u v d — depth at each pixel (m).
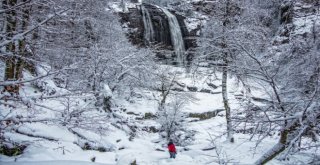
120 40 24.36
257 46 11.77
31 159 10.12
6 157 9.89
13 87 7.51
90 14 20.17
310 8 10.77
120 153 14.34
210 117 25.09
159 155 15.25
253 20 18.50
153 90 26.19
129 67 22.56
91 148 13.41
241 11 18.75
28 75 13.62
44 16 8.77
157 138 18.56
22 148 10.78
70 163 7.38
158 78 25.23
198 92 29.48
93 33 21.06
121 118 18.98
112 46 22.84
